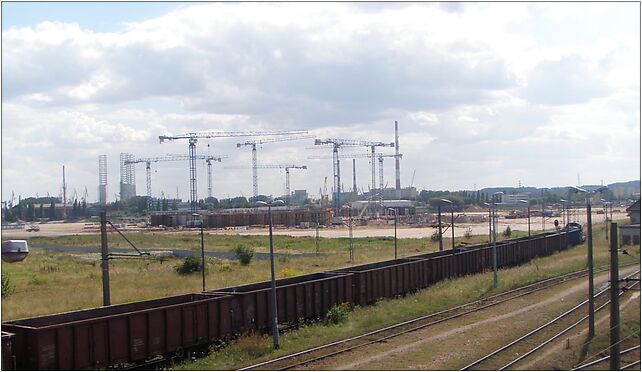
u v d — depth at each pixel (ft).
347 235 424.46
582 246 288.10
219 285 171.42
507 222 518.37
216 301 100.53
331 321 119.14
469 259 190.49
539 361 87.66
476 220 557.33
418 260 163.43
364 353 92.38
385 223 555.69
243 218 570.05
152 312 90.33
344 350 93.35
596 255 233.55
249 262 248.32
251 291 115.55
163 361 92.32
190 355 96.07
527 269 197.77
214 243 375.04
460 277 182.39
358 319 120.57
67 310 134.62
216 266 230.27
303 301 118.52
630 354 94.32
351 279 132.46
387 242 347.97
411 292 156.04
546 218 556.51
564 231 288.92
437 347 95.71
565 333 105.40
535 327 109.60
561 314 120.98
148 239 418.31
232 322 103.40
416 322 115.14
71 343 80.89
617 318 80.18
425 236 393.29
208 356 94.27
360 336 102.99
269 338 104.73
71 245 389.80
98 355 83.51
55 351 79.25
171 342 92.99
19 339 78.89
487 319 117.29
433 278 168.25
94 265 251.19
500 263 208.13
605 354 93.71
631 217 285.02
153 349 90.22
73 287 178.09
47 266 245.65
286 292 114.01
